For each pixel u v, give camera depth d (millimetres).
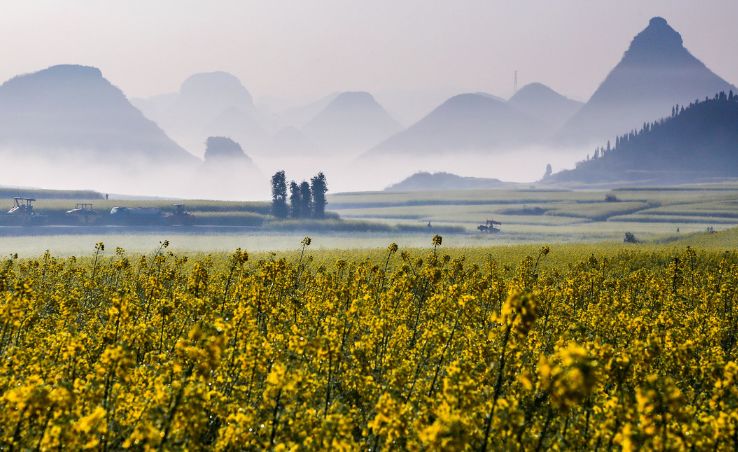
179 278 28828
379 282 27562
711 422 10047
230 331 13844
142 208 159625
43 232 133625
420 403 12336
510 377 13906
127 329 14555
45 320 19984
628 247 78188
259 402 12477
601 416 11109
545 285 29156
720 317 25172
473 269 32312
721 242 109625
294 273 27312
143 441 9836
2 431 10375
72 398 9516
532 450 10102
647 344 12727
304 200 194500
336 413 10445
